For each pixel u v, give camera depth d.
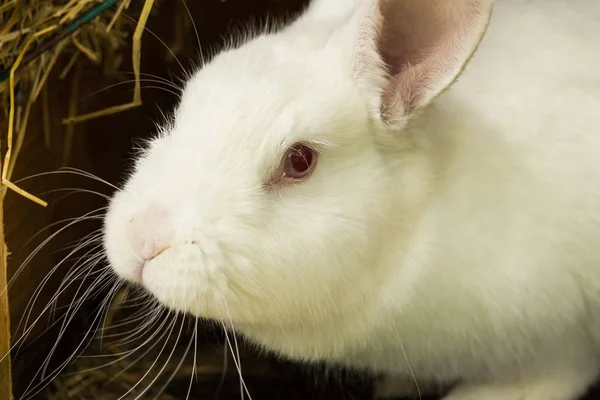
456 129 0.55
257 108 0.51
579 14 0.58
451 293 0.56
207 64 0.55
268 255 0.51
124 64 0.74
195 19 0.76
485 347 0.59
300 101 0.52
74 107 0.69
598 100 0.56
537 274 0.56
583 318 0.58
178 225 0.50
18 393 0.64
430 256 0.55
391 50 0.53
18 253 0.63
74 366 0.67
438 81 0.52
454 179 0.55
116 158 0.75
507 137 0.55
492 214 0.55
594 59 0.57
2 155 0.59
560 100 0.56
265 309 0.53
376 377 0.67
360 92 0.53
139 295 0.67
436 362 0.60
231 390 0.67
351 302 0.55
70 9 0.60
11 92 0.58
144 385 0.67
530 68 0.56
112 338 0.69
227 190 0.51
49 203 0.67
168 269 0.50
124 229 0.51
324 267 0.52
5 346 0.57
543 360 0.60
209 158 0.51
